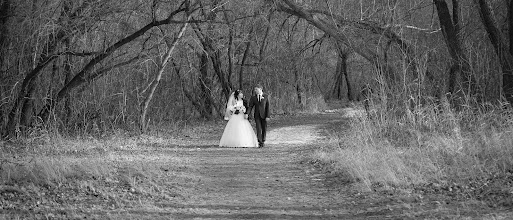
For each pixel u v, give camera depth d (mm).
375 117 20797
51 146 19344
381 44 25219
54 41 21766
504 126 17109
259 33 36188
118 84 25984
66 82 23844
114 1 22328
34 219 9367
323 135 25328
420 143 16641
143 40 26531
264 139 21156
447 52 25625
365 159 14305
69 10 21828
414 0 29578
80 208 10266
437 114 19734
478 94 21547
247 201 11156
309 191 12250
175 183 13141
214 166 16078
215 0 27172
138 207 10484
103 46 22938
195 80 33500
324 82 56281
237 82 37156
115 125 24828
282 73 40156
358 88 56156
